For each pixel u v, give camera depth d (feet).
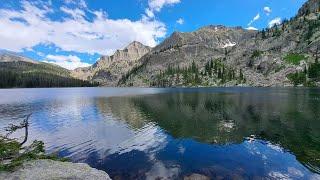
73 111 222.48
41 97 422.41
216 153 91.76
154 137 118.93
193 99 321.11
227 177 69.46
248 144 103.19
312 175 70.44
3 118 184.24
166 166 79.25
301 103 236.43
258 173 72.02
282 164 79.10
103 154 93.81
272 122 148.46
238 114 182.70
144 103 286.46
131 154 93.09
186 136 119.24
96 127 146.10
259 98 303.68
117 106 260.01
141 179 69.82
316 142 104.32
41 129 142.41
